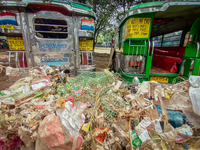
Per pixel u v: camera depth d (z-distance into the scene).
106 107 1.48
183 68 3.19
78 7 2.53
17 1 2.19
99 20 11.34
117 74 2.33
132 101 1.54
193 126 1.41
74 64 2.84
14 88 1.87
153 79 2.99
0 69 2.39
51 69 2.30
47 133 1.24
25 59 2.57
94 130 1.38
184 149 1.27
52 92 1.86
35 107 1.49
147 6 2.33
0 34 2.54
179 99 1.52
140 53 2.73
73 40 2.73
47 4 2.33
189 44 2.79
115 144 1.35
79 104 1.55
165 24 4.58
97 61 9.57
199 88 1.43
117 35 4.86
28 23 2.41
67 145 1.23
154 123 1.31
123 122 1.40
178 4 2.26
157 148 1.28
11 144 1.46
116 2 9.98
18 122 1.36
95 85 1.86
